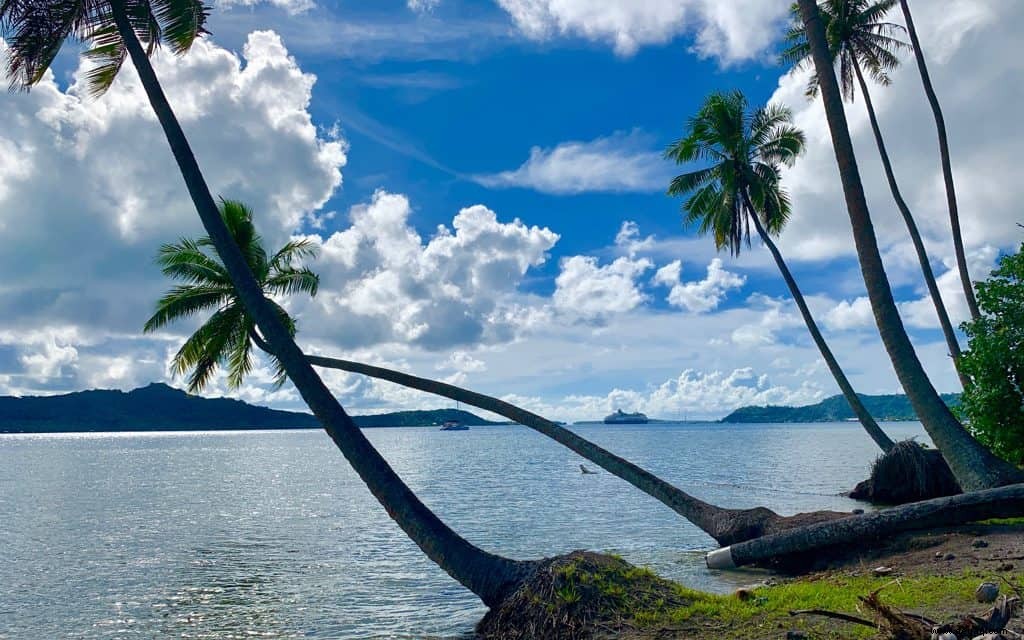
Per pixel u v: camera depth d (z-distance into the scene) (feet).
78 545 91.40
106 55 51.19
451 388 70.95
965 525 52.65
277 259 87.81
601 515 110.63
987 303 69.87
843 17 104.78
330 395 44.19
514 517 109.29
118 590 64.39
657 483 67.15
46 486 192.75
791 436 610.65
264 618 53.06
